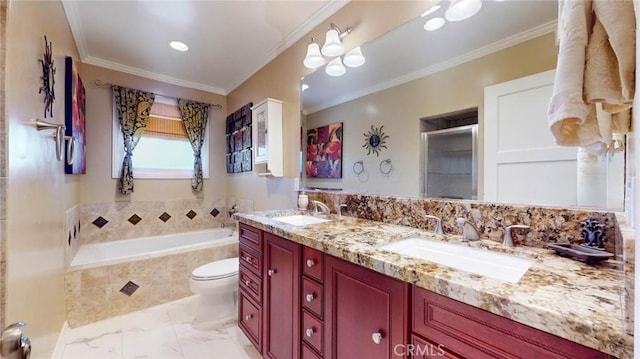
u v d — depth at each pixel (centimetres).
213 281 209
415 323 85
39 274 126
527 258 98
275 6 196
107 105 289
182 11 200
